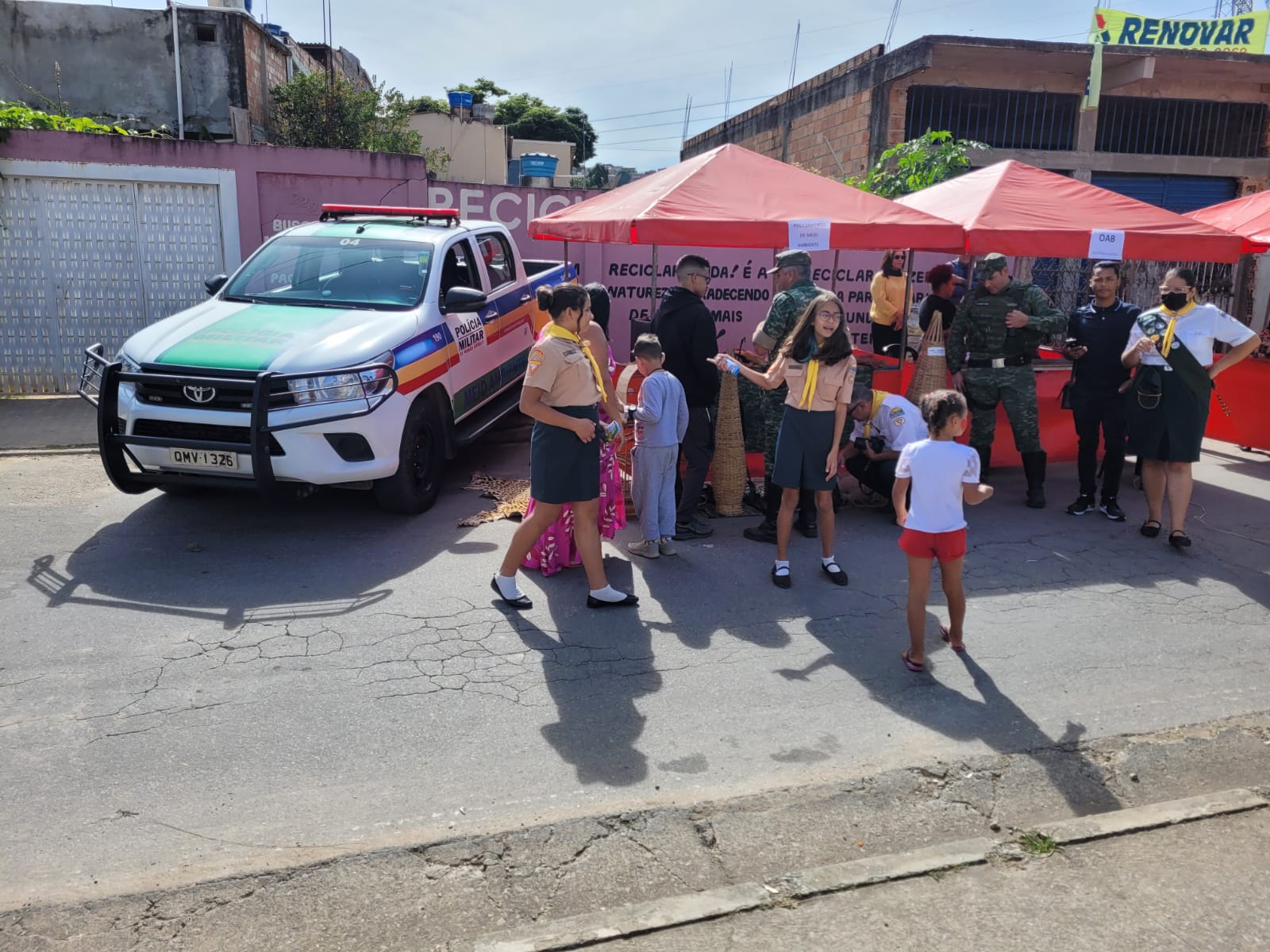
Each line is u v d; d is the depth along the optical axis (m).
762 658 4.57
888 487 6.64
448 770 3.55
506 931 2.69
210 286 7.34
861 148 14.52
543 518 4.93
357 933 2.70
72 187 10.27
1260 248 8.46
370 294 6.84
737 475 6.78
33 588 5.16
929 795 3.48
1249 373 9.01
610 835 3.17
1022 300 6.97
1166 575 5.82
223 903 2.81
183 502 6.76
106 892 2.84
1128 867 3.03
